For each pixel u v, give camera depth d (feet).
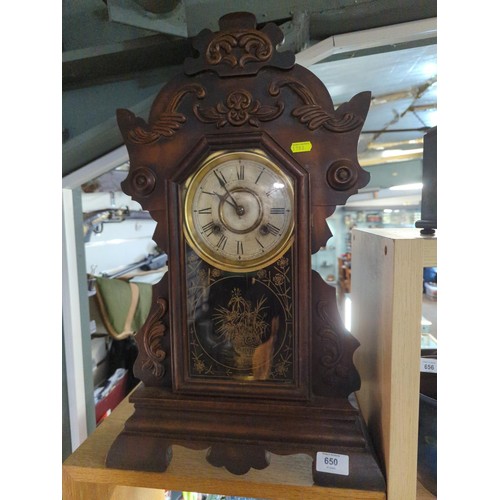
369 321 2.02
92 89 2.60
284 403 1.74
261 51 1.67
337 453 1.66
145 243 5.42
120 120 1.80
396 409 1.56
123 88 2.60
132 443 1.82
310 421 1.72
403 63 3.14
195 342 1.85
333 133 1.66
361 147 7.08
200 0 2.27
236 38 1.69
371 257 1.95
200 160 1.76
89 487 1.99
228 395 1.79
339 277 10.67
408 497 1.59
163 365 1.87
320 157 1.68
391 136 6.39
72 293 3.10
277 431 1.72
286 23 2.31
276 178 1.73
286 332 1.78
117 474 1.81
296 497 1.70
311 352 1.73
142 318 4.40
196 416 1.81
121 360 4.38
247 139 1.70
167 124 1.75
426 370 1.89
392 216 9.98
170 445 1.79
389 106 4.71
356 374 1.71
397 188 7.88
